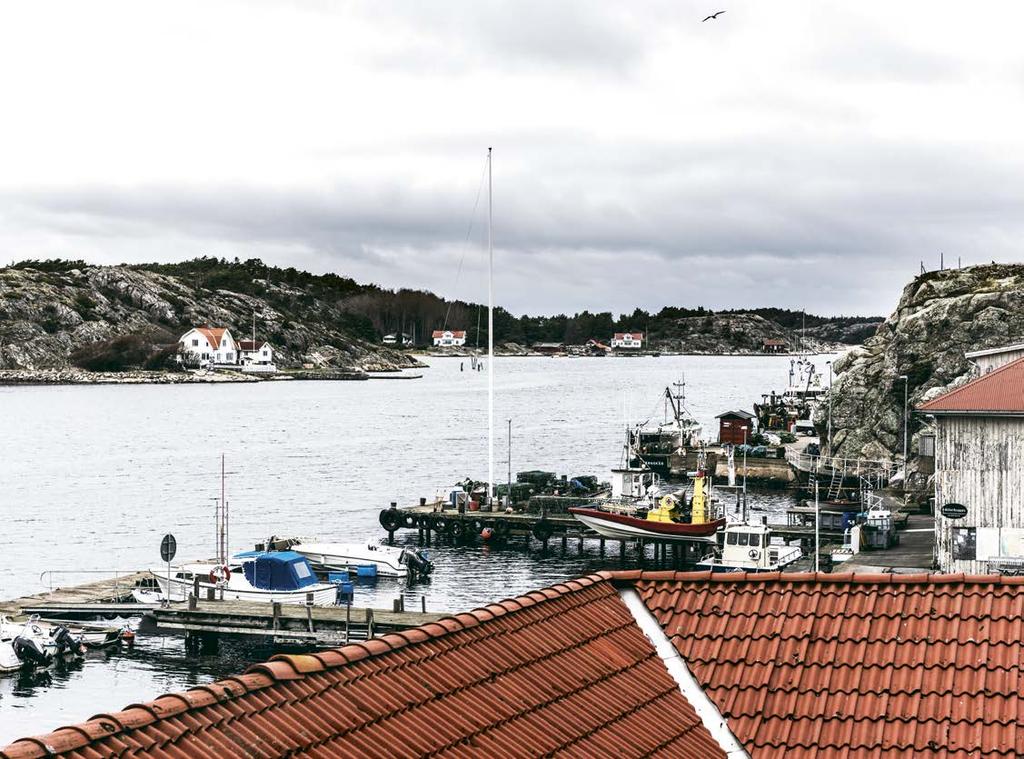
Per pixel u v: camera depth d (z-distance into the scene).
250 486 109.62
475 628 14.55
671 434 125.56
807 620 15.92
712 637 15.92
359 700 12.16
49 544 81.44
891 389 104.25
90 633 54.09
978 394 54.84
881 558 64.25
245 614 53.97
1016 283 106.56
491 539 83.12
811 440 127.94
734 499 102.56
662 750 13.86
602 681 14.68
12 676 49.94
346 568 71.62
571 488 94.50
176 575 63.28
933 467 91.19
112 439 150.75
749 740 14.46
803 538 77.62
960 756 13.73
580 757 12.98
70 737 10.03
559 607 15.97
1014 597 15.71
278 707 11.50
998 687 14.45
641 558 77.69
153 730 10.52
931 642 15.24
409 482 112.81
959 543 54.41
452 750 12.08
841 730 14.37
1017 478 53.50
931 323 104.31
